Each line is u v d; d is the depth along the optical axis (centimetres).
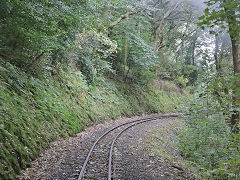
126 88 2445
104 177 572
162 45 3328
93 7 1191
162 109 2783
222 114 839
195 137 907
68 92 1347
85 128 1265
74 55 1476
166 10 3094
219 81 689
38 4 820
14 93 812
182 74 3819
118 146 923
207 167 723
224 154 721
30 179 538
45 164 647
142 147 950
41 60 1114
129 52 2302
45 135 830
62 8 937
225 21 407
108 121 1666
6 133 595
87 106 1486
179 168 725
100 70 2030
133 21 2166
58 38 1087
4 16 776
